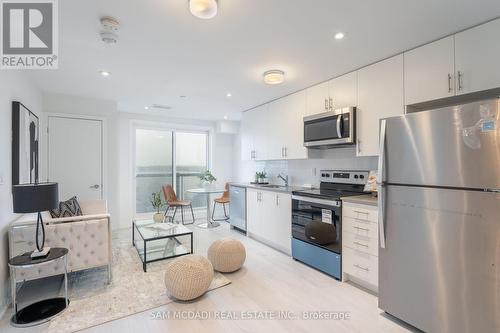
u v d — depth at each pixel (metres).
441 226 1.64
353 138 2.79
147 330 1.85
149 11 1.73
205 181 5.97
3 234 2.16
